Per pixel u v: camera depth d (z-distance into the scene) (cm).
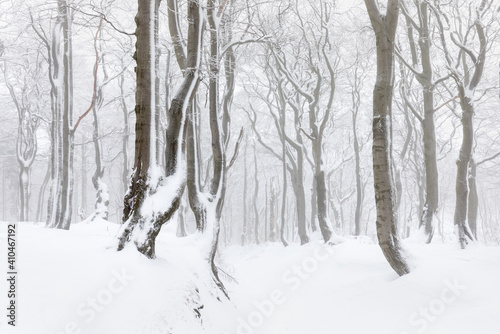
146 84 747
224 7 1168
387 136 973
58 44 1850
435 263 938
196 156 1003
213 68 1091
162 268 674
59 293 483
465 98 1451
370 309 838
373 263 1169
